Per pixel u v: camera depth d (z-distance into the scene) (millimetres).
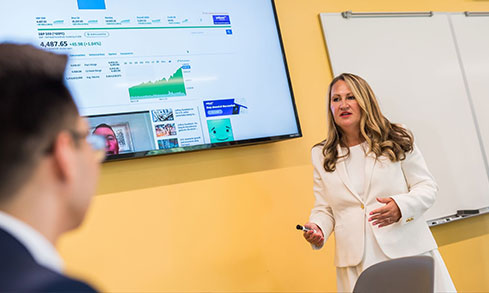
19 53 571
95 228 2559
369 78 3387
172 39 2811
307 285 2969
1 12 2486
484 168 3609
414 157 2543
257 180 2951
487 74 3791
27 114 538
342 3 3461
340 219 2510
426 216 3334
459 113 3613
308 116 3184
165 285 2633
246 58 2959
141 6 2777
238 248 2826
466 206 3480
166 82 2754
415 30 3609
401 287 1948
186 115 2764
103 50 2652
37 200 544
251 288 2814
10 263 467
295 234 2990
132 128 2637
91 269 2512
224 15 2957
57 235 571
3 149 527
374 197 2434
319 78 3270
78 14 2635
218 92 2855
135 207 2650
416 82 3521
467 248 3479
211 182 2836
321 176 2584
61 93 573
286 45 3223
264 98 2957
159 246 2660
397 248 2365
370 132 2521
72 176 574
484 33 3863
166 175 2744
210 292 2717
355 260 2400
